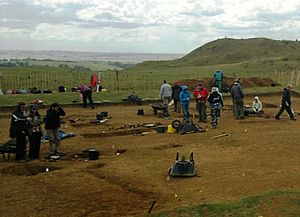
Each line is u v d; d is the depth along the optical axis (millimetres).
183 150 16062
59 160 15031
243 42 148500
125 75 66875
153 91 37438
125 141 18281
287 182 11117
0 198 10719
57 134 15609
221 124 22344
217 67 91812
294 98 37406
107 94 34969
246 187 10914
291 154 14797
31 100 30984
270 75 63719
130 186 11516
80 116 26203
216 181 11672
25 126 14695
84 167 13781
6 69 80125
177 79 56969
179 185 11469
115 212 9617
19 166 14023
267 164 13375
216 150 15914
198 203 9727
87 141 18422
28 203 10328
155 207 9828
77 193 11047
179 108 27594
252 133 19422
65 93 34781
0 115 26266
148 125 22047
